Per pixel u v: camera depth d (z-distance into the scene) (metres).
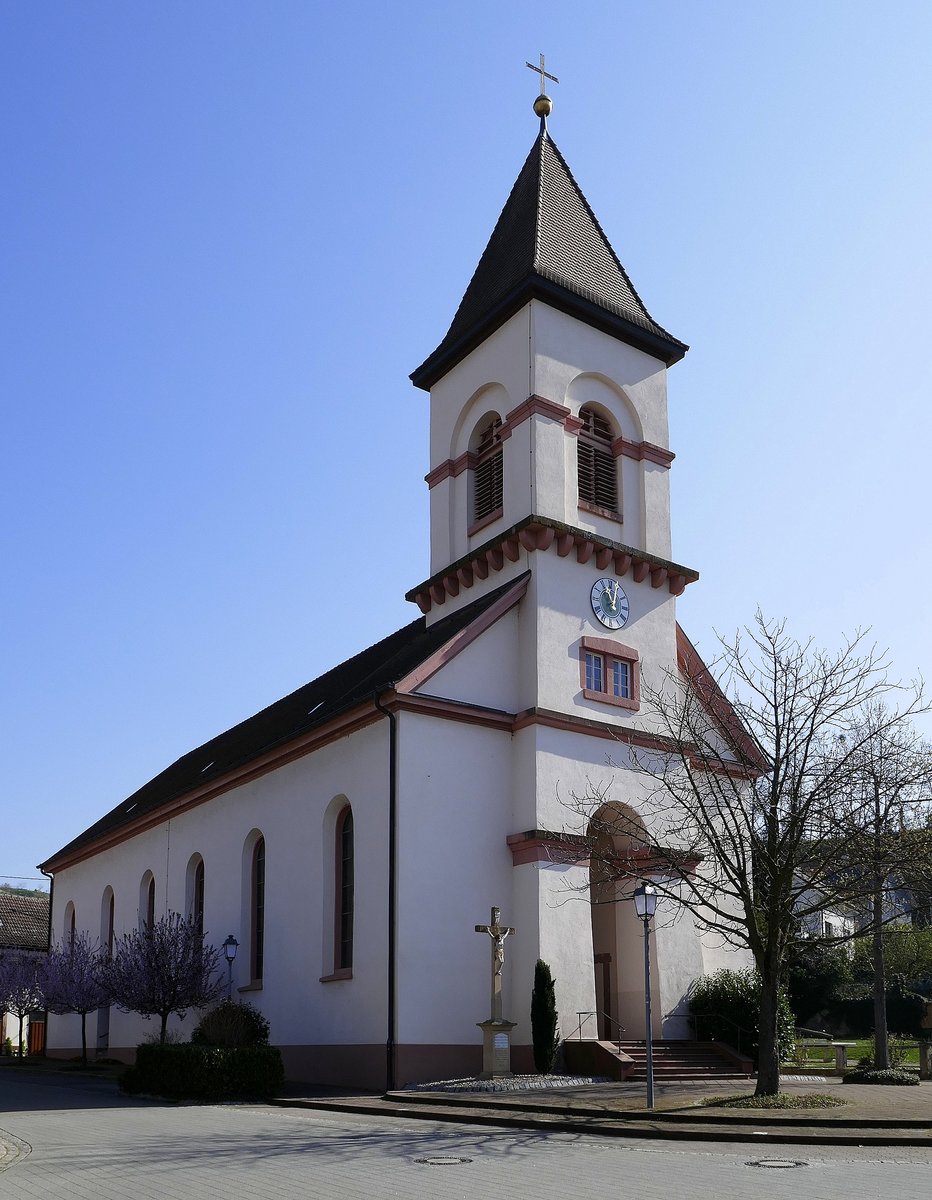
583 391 30.97
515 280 30.66
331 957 27.58
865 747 23.50
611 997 28.88
